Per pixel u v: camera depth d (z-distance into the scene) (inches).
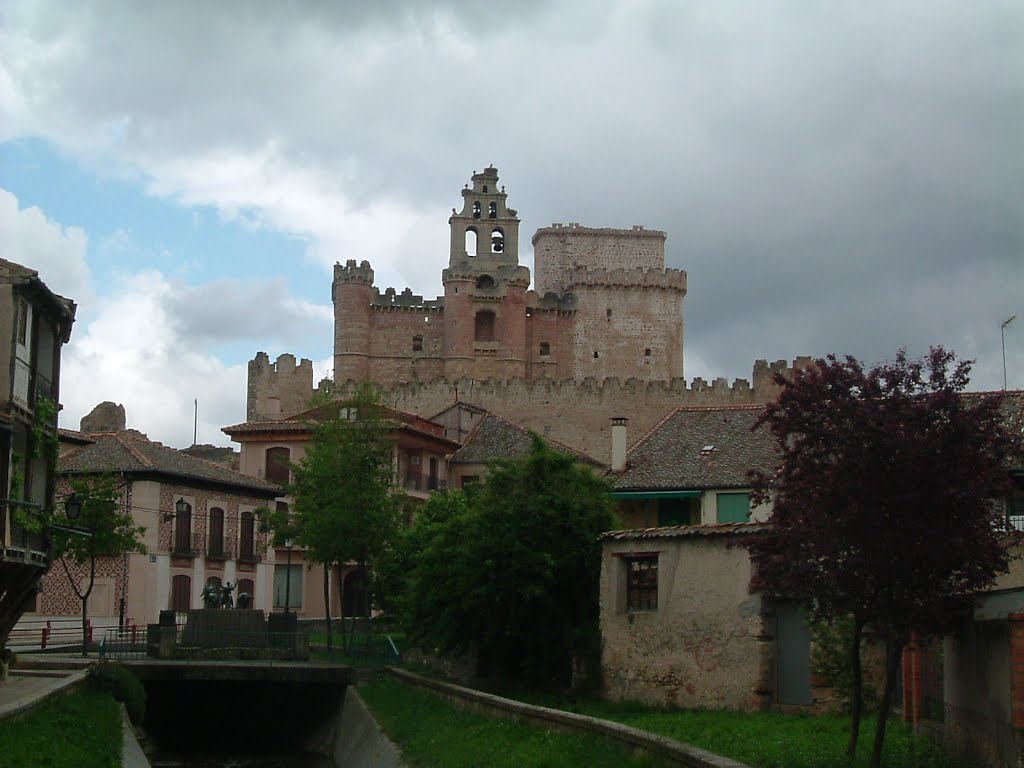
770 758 956.0
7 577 1422.2
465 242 5374.0
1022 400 1601.9
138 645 2031.3
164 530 2459.4
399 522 2368.4
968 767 887.7
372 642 2283.5
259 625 2027.6
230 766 1642.5
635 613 1438.2
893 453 896.9
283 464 2586.1
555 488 1626.5
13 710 1147.3
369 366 5049.2
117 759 1246.9
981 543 896.3
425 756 1272.1
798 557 932.0
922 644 987.9
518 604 1593.3
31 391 1450.5
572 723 1097.4
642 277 5285.4
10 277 1378.0
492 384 4311.0
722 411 2116.1
